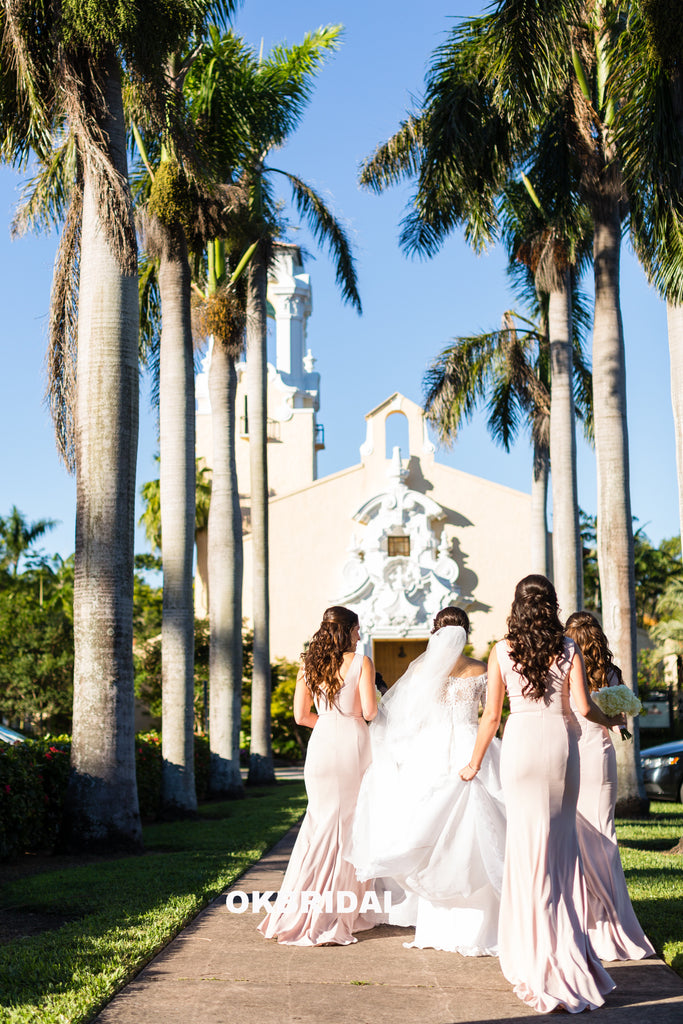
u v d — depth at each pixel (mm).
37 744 11312
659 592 49406
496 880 5699
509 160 15266
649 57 10336
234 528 19562
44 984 4809
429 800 5871
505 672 5328
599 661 6543
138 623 40438
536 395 23016
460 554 37750
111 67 11586
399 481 37688
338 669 6371
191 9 11438
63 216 12828
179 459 15602
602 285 15195
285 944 5863
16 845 10070
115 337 11211
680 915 6371
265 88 20172
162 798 14812
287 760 33500
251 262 23875
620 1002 4672
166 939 5859
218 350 19984
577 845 5133
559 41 12859
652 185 10367
